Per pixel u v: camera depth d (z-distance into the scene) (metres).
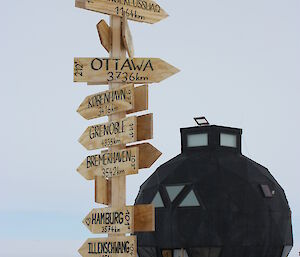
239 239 23.53
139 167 11.88
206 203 23.58
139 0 13.07
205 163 25.17
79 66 12.44
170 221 23.97
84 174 12.66
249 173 25.47
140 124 11.72
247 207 24.09
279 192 26.17
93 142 12.52
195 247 23.34
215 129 26.09
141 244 25.41
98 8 12.47
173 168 25.55
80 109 12.93
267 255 24.56
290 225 26.11
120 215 11.54
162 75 12.27
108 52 12.88
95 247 11.98
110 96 12.23
